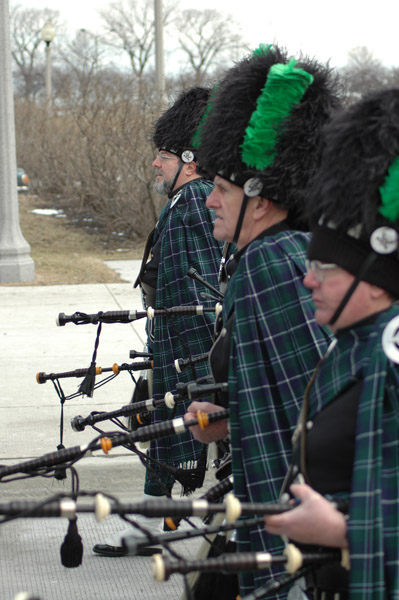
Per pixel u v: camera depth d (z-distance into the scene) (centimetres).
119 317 658
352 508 308
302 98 441
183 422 421
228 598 440
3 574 708
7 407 1102
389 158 325
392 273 335
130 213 2881
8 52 2034
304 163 438
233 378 425
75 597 671
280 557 320
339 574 342
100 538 783
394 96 330
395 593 304
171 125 758
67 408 1098
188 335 723
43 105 4262
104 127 2942
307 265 365
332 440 333
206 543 457
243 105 455
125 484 895
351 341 340
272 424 410
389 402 318
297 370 413
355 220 331
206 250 738
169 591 686
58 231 3025
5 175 2064
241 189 459
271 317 421
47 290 1961
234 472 418
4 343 1441
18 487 881
